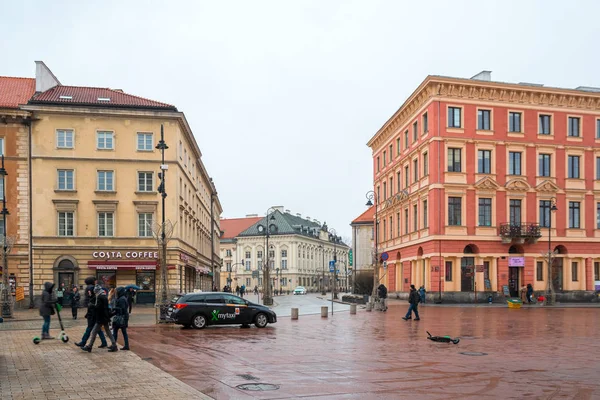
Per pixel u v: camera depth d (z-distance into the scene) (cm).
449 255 4853
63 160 4284
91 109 4309
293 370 1297
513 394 1052
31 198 4234
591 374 1277
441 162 4941
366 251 8606
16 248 4181
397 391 1066
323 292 9725
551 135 5238
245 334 2197
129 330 2364
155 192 4372
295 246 12788
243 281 13075
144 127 4419
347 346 1784
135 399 948
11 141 4250
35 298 4159
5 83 4816
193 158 5694
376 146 7169
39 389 1030
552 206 5066
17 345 1725
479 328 2478
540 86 5281
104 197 4309
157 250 4322
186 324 2441
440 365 1391
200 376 1204
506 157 5109
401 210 5941
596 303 5109
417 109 5422
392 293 6159
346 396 1017
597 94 5316
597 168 5372
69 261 4238
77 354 1509
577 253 5222
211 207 8031
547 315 3378
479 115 5097
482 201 5034
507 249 5022
